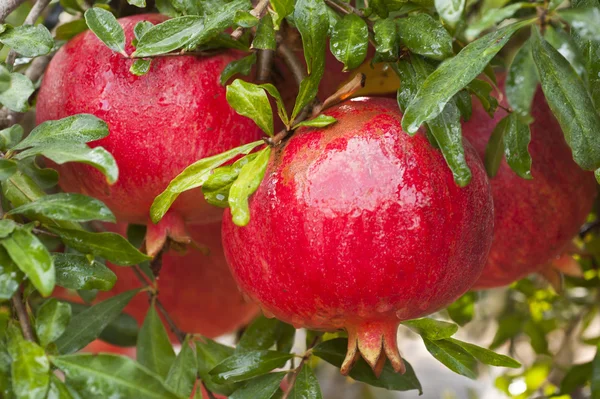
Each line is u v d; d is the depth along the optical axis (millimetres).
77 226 615
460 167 590
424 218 590
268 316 625
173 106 630
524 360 1148
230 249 619
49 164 672
